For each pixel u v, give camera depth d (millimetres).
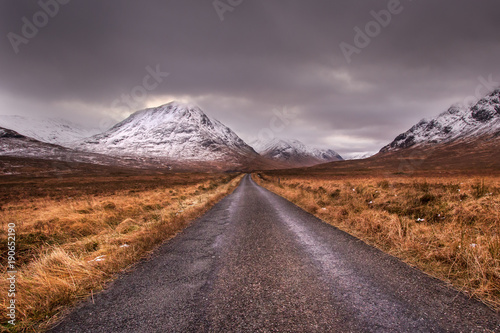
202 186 24203
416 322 1939
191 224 6859
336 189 12031
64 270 3252
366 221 5293
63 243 5375
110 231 6145
